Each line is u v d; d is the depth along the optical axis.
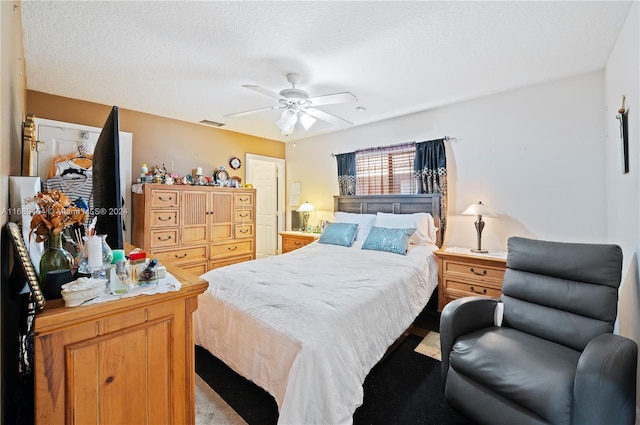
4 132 0.95
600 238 2.53
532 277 1.90
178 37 1.98
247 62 2.33
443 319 1.75
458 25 1.85
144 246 3.24
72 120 3.08
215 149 4.35
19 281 0.97
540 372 1.33
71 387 0.77
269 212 5.50
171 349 0.96
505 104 3.02
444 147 3.42
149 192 3.27
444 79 2.68
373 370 2.07
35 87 2.79
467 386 1.54
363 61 2.32
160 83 2.73
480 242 3.01
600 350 1.23
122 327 0.86
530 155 2.89
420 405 1.72
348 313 1.66
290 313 1.64
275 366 1.49
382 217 3.66
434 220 3.45
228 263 4.03
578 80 2.63
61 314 0.74
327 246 3.53
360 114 3.72
